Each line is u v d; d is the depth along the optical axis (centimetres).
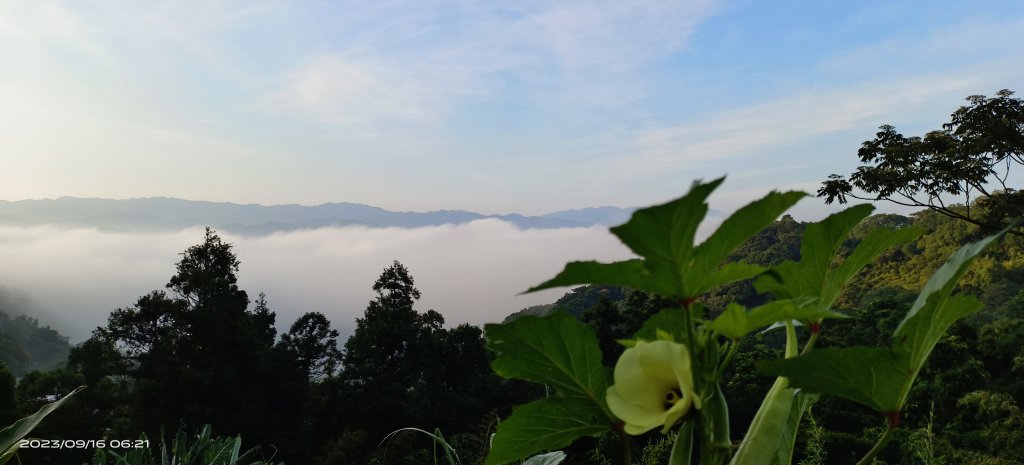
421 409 3859
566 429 97
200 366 3819
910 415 1897
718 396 79
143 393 3591
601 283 78
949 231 4003
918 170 1363
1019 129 1335
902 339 78
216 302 4044
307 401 4241
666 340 82
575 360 94
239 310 4197
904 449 1041
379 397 3962
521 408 96
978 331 2997
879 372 78
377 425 4003
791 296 96
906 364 77
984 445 1638
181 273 4144
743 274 82
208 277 4119
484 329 91
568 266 74
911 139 1406
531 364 95
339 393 4047
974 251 73
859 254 95
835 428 1372
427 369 4175
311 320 4916
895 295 3506
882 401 79
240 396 3856
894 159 1373
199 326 3891
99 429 3350
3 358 10775
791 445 100
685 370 75
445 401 4012
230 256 4397
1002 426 1641
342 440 3512
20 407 3167
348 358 4241
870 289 3931
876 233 93
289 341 4834
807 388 80
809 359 78
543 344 93
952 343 2141
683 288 76
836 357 77
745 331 77
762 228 74
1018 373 2480
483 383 4228
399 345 4250
